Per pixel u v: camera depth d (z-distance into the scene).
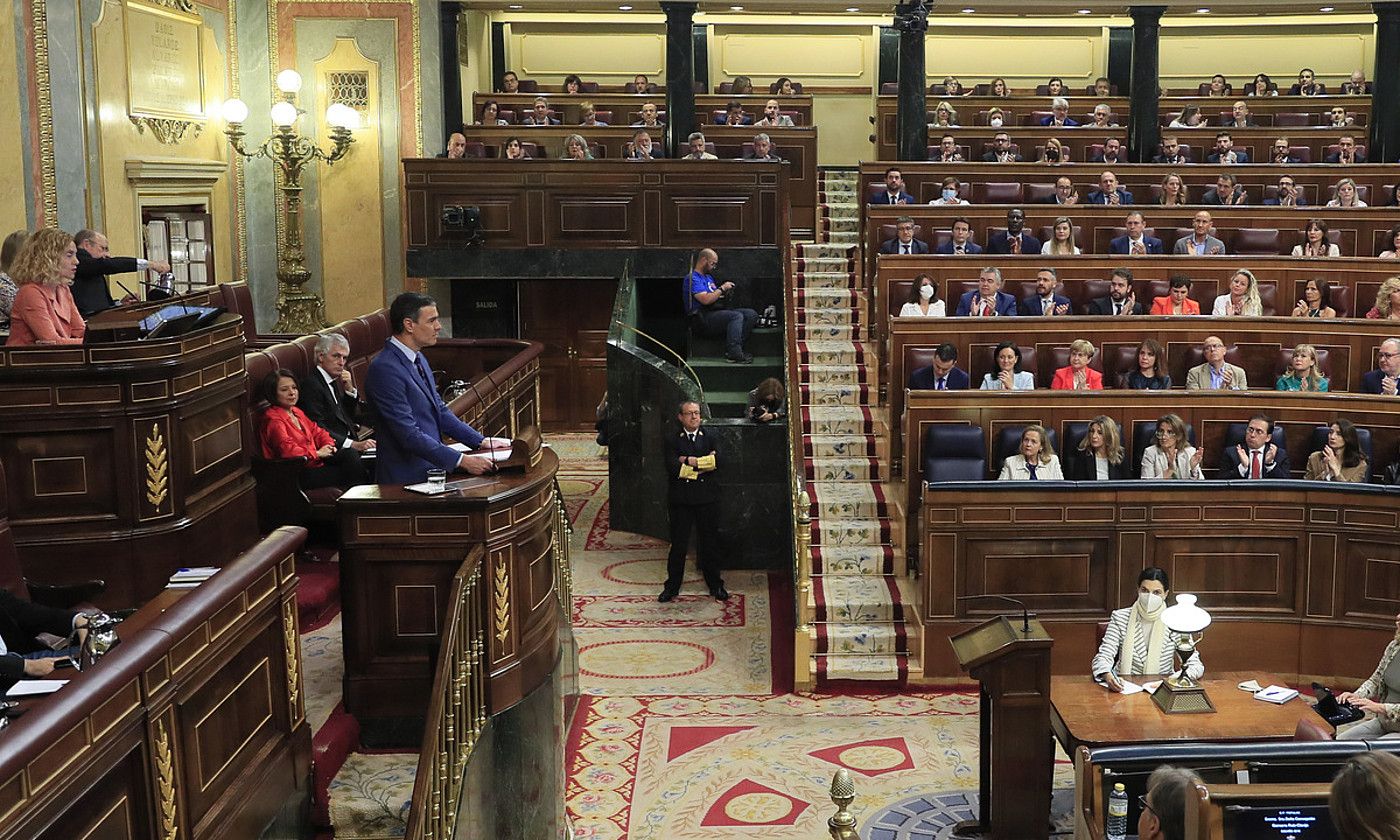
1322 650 8.12
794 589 9.01
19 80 10.05
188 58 13.41
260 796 4.29
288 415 7.48
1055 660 8.20
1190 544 8.14
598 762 7.19
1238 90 20.09
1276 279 11.30
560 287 15.59
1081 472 8.80
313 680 5.56
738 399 12.36
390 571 5.07
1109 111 16.62
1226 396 9.05
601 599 9.91
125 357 5.61
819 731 7.62
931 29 21.17
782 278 13.78
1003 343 9.62
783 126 15.31
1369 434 8.80
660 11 16.36
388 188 15.26
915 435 8.98
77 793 3.25
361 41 15.07
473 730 4.99
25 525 5.59
